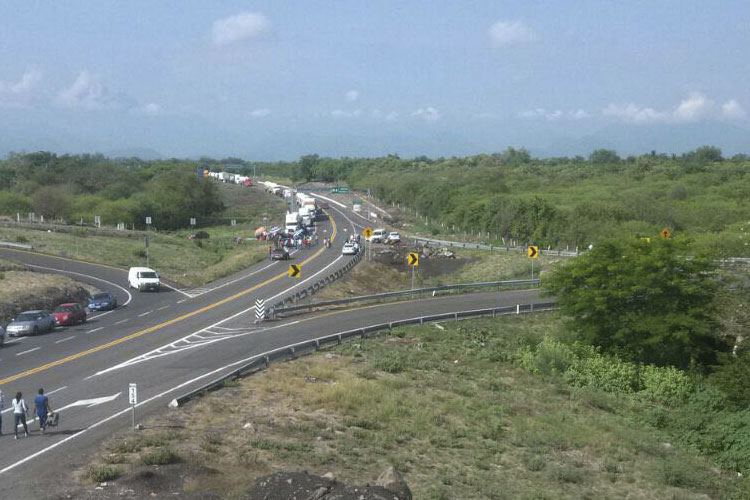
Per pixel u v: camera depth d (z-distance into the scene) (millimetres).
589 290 46750
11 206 123312
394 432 27688
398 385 34875
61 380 32625
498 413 32938
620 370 41438
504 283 67062
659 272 45125
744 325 43875
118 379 32812
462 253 94250
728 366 38406
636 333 44938
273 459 22438
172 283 67312
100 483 19516
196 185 154250
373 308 55938
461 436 28875
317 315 52188
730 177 143500
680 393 38938
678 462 28844
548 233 96875
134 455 21969
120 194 152750
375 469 23078
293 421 27250
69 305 48438
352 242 92312
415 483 22547
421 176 192250
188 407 28016
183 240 105562
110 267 74938
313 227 126875
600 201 108812
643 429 33656
